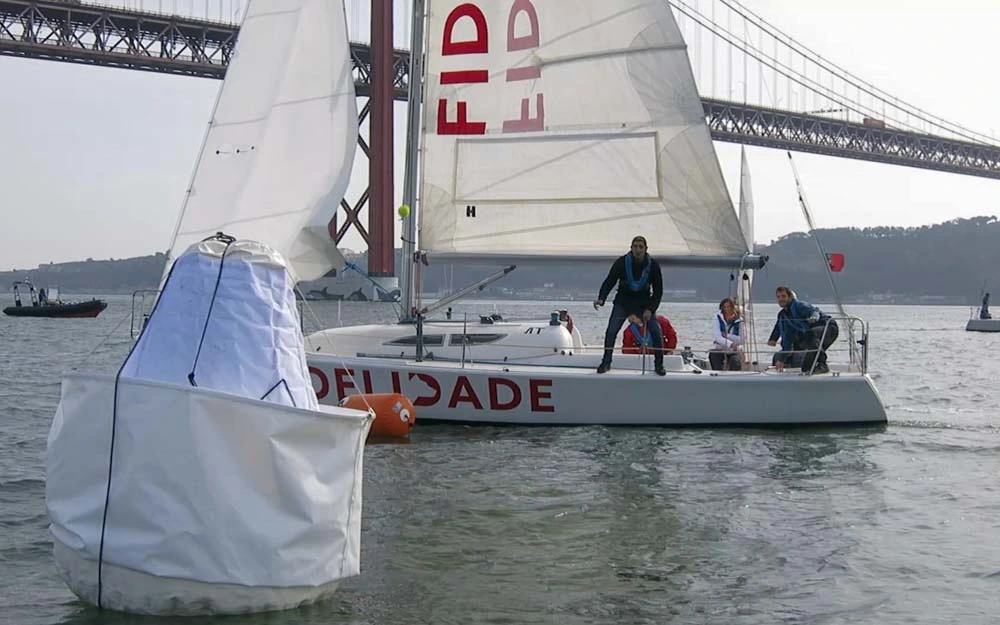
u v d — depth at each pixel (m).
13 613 4.29
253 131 10.19
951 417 10.95
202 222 10.03
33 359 19.69
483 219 10.55
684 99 10.36
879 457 8.24
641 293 9.52
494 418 9.54
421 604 4.50
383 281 44.22
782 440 9.01
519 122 10.55
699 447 8.59
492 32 10.55
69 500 4.08
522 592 4.70
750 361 10.53
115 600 4.07
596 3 10.43
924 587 4.83
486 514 6.13
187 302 4.21
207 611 4.04
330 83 10.32
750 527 5.92
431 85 10.55
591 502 6.49
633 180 10.45
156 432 3.91
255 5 10.31
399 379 9.53
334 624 4.18
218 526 3.94
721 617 4.42
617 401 9.50
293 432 4.03
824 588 4.82
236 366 4.15
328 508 4.16
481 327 10.11
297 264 10.11
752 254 10.28
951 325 56.72
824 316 10.00
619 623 4.34
